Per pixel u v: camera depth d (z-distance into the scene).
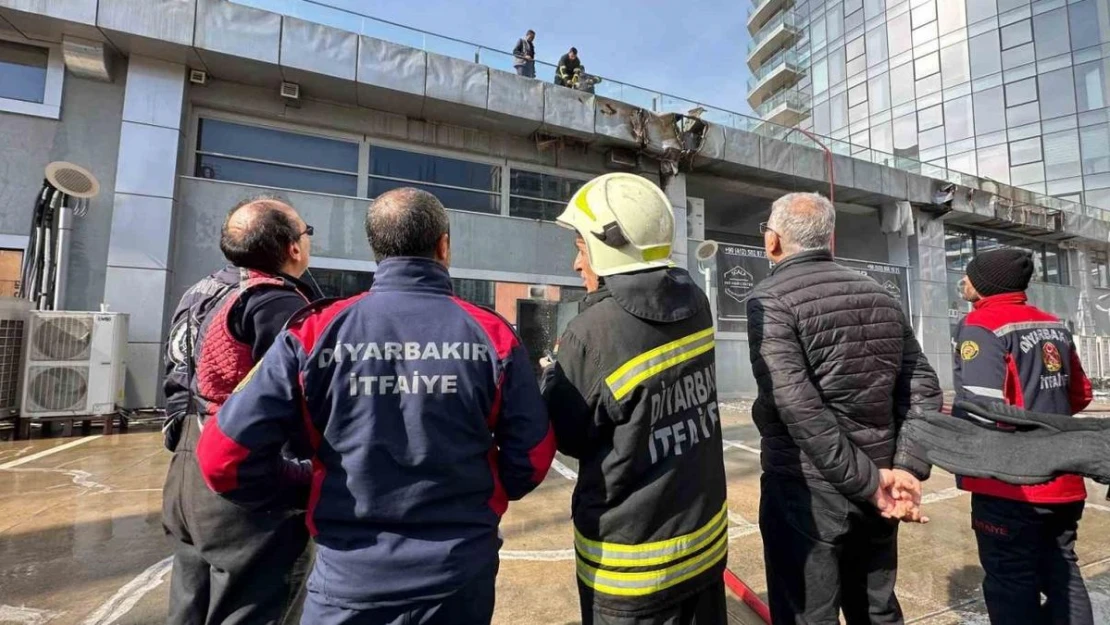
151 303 7.48
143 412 7.25
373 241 1.23
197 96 8.20
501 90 9.53
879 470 1.42
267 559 1.41
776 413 1.65
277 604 1.42
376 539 1.04
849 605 1.72
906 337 1.71
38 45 7.41
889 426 1.57
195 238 8.00
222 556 1.39
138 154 7.59
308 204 8.70
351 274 8.98
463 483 1.10
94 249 7.45
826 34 24.62
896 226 13.77
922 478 1.51
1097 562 2.87
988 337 1.89
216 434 1.07
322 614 1.04
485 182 10.32
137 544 2.98
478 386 1.13
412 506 1.05
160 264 7.57
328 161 9.13
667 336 1.31
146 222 7.54
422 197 1.26
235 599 1.40
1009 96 18.62
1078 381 1.98
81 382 5.84
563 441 1.30
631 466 1.22
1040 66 18.05
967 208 14.38
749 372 11.69
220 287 1.60
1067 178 17.38
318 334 1.10
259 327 1.43
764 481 1.73
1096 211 16.62
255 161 8.61
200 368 1.46
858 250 15.42
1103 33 16.98
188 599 1.50
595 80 10.73
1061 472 1.29
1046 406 1.86
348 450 1.05
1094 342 14.18
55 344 5.74
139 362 7.36
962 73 19.69
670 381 1.29
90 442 5.59
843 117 23.50
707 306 1.51
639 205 1.32
